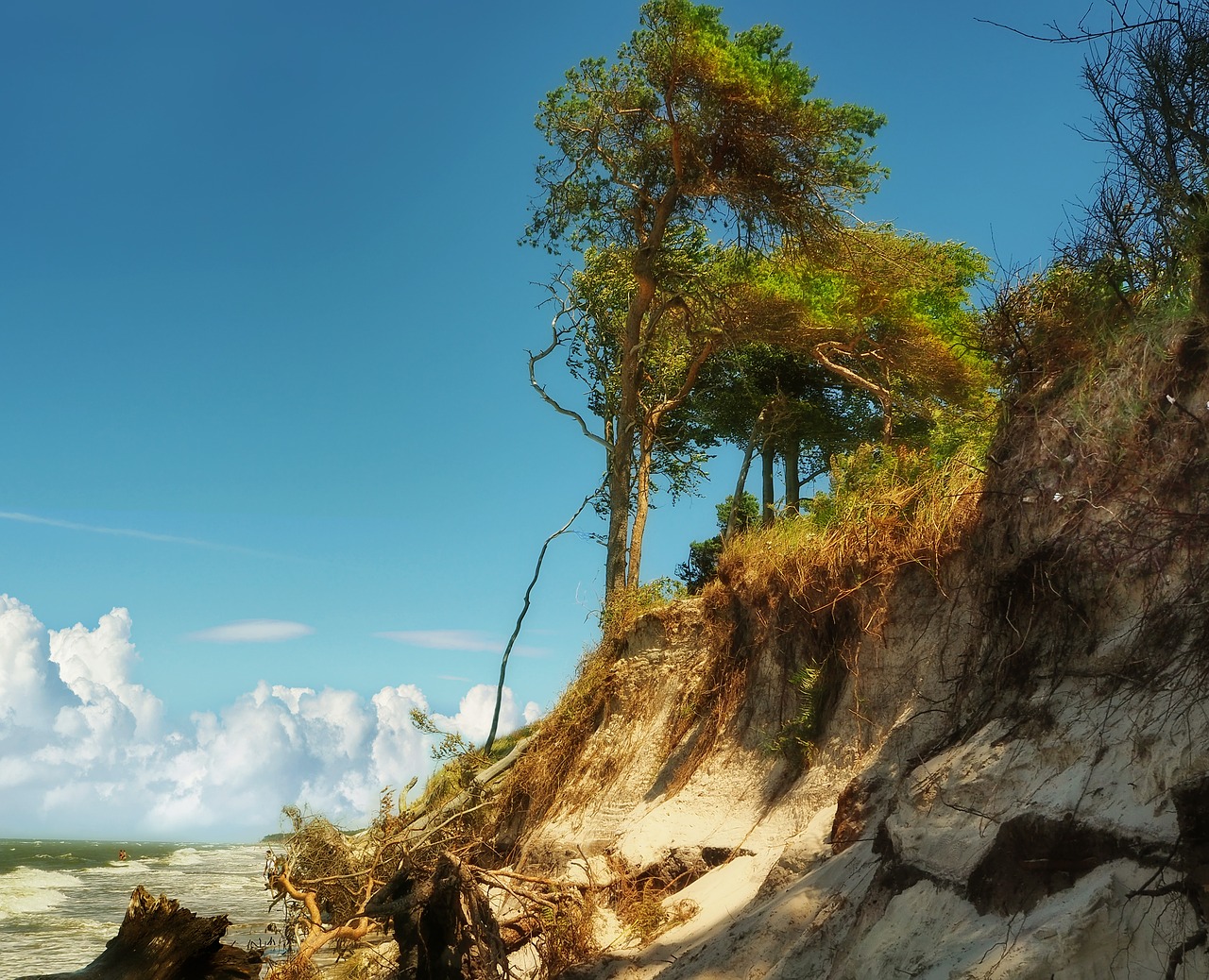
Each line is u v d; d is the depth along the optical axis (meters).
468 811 15.40
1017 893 5.17
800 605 11.17
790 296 24.97
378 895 10.32
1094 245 7.33
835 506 11.67
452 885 9.17
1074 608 6.60
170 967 9.45
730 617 13.18
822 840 8.27
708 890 9.39
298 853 12.01
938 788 6.46
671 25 21.59
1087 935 4.48
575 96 23.67
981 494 8.32
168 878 55.09
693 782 11.79
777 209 23.17
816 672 10.50
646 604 18.58
